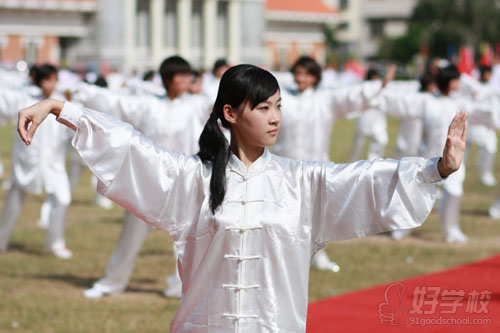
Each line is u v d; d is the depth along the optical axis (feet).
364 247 46.26
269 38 284.41
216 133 17.40
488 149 73.26
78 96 34.65
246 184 17.38
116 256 35.12
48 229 43.65
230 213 17.20
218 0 262.67
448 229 48.34
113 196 17.47
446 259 42.45
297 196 17.52
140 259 43.34
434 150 48.83
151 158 17.48
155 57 248.73
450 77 48.39
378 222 17.15
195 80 47.11
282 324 17.26
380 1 369.91
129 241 34.76
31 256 43.88
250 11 266.16
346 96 39.14
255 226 17.11
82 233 50.42
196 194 17.63
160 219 17.70
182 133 34.96
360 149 76.07
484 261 41.65
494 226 53.78
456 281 36.65
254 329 17.19
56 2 228.43
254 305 17.20
